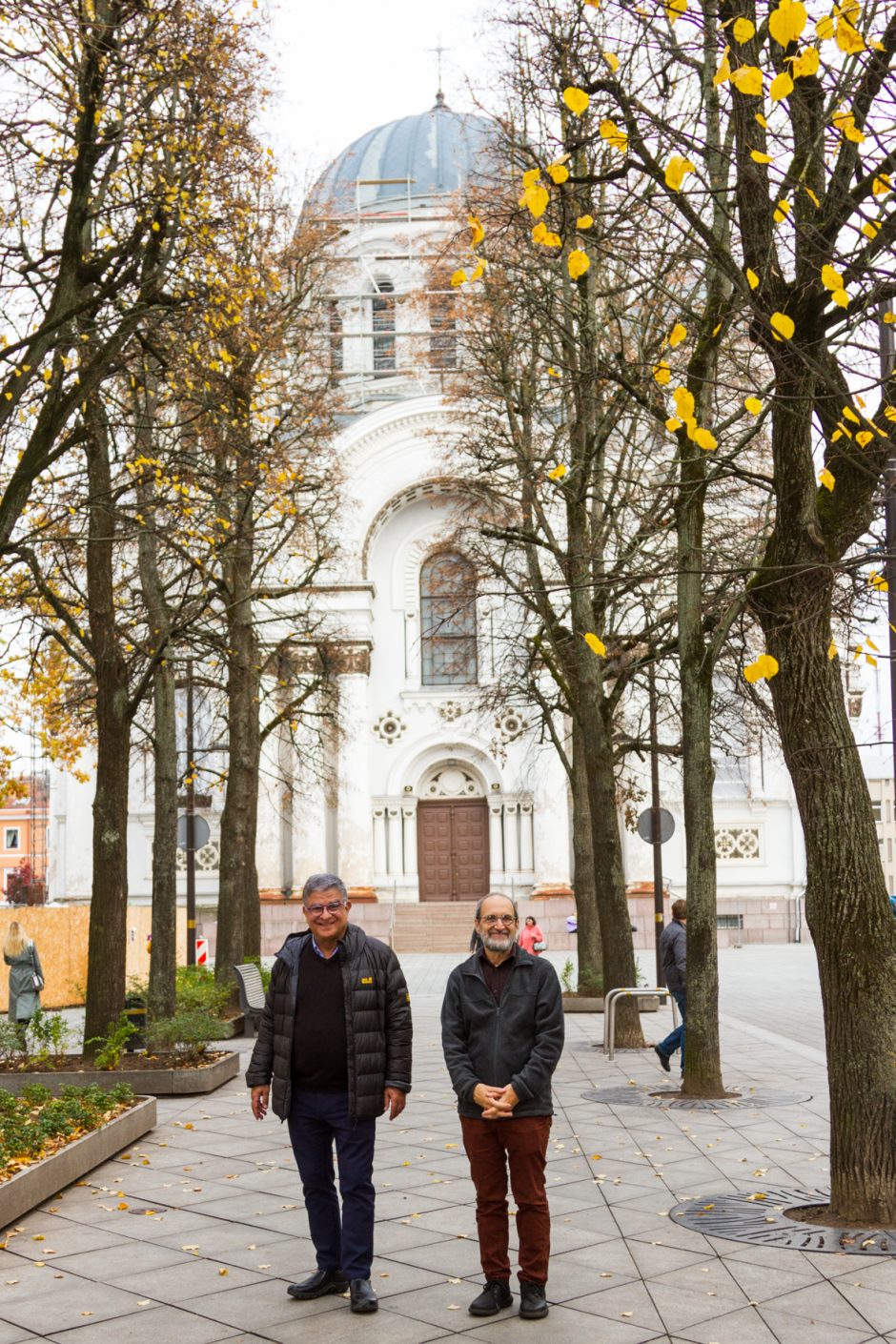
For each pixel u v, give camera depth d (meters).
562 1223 8.66
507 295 18.28
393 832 51.03
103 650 16.66
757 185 8.23
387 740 51.41
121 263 14.29
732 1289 7.12
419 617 52.19
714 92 11.02
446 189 56.81
